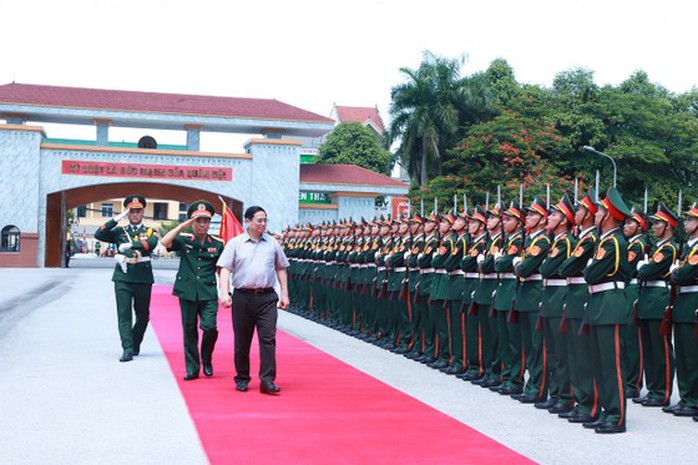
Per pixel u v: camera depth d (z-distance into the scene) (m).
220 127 41.41
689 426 8.00
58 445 6.46
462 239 10.69
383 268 13.72
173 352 11.76
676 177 39.81
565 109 39.97
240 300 8.88
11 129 37.78
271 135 41.69
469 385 9.91
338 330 15.91
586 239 7.99
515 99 40.50
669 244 9.06
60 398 8.28
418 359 11.88
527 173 35.25
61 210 38.66
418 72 39.81
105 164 38.84
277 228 40.66
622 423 7.55
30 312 17.25
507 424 7.72
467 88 39.00
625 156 37.12
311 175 42.41
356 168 44.22
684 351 8.59
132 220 11.20
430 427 7.33
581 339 7.96
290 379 9.82
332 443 6.65
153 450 6.34
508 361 9.41
